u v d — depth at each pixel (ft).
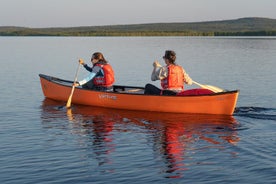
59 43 182.09
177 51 113.09
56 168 19.16
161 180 17.79
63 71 61.62
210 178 17.95
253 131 25.38
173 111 30.96
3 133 25.22
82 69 64.85
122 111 31.81
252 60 79.15
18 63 73.87
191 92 30.35
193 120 28.53
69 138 24.18
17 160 20.20
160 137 24.35
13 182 17.56
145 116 29.99
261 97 37.68
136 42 193.67
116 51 114.93
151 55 97.40
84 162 19.97
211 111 30.09
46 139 23.93
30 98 37.29
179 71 31.14
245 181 17.60
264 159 20.11
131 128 26.58
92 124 27.68
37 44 169.99
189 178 17.98
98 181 17.70
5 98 37.22
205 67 66.23
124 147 22.38
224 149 21.80
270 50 115.03
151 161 20.08
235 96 29.17
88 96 33.76
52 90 36.73
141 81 50.34
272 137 23.94
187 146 22.49
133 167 19.29
